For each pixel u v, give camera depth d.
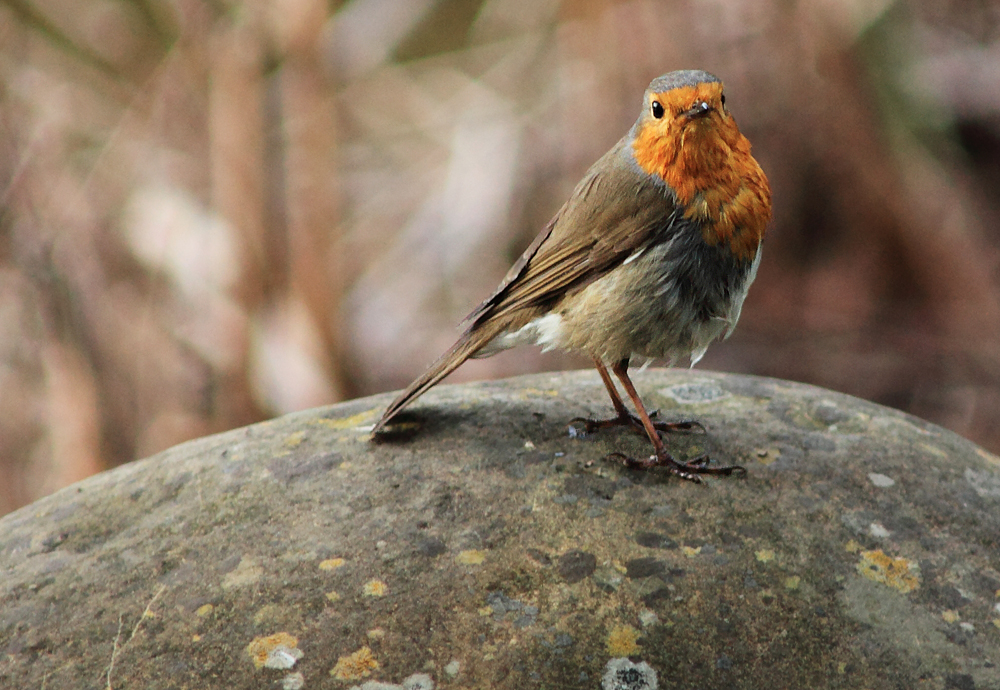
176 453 6.49
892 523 5.66
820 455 6.21
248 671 4.82
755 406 6.83
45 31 13.43
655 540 5.49
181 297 12.03
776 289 13.21
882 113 13.39
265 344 11.81
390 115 14.10
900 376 12.26
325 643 4.93
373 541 5.51
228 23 12.36
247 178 12.02
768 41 13.09
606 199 6.46
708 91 6.14
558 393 7.12
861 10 13.34
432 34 14.54
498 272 13.20
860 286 13.06
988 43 14.14
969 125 13.73
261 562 5.42
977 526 5.68
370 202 13.80
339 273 12.29
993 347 12.37
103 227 12.28
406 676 4.78
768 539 5.51
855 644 4.95
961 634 5.02
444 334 12.97
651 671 4.81
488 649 4.90
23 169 12.26
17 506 11.41
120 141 12.59
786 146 13.30
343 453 6.27
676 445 6.33
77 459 11.55
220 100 12.09
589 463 6.14
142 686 4.79
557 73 13.66
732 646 4.93
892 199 13.10
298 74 11.93
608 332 6.52
